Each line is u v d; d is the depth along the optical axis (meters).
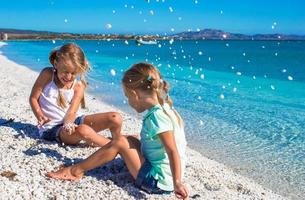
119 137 1.88
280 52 27.41
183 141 1.87
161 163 1.83
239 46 42.91
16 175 1.78
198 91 6.49
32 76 7.41
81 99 2.44
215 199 1.88
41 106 2.36
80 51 2.29
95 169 1.99
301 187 2.42
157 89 1.84
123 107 4.61
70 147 2.26
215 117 4.37
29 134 2.43
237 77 9.17
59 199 1.65
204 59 16.48
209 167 2.45
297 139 3.52
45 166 1.95
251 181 2.42
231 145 3.27
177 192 1.70
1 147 2.16
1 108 3.20
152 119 1.79
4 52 17.95
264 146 3.27
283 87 7.51
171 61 13.82
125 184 1.86
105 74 8.45
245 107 5.09
